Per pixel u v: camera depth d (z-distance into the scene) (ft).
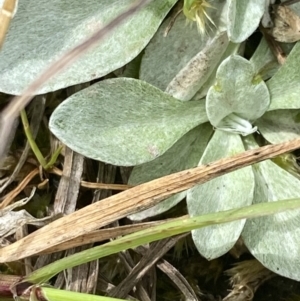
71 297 0.20
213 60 0.23
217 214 0.20
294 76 0.23
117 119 0.23
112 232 0.23
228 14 0.20
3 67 0.22
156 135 0.23
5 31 0.20
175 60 0.24
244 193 0.23
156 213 0.24
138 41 0.23
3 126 0.17
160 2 0.23
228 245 0.23
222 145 0.24
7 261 0.22
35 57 0.22
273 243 0.23
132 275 0.24
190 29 0.24
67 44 0.23
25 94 0.16
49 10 0.23
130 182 0.24
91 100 0.22
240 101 0.23
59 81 0.22
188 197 0.23
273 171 0.24
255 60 0.24
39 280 0.22
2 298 0.22
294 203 0.20
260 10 0.22
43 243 0.21
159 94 0.23
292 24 0.23
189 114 0.24
